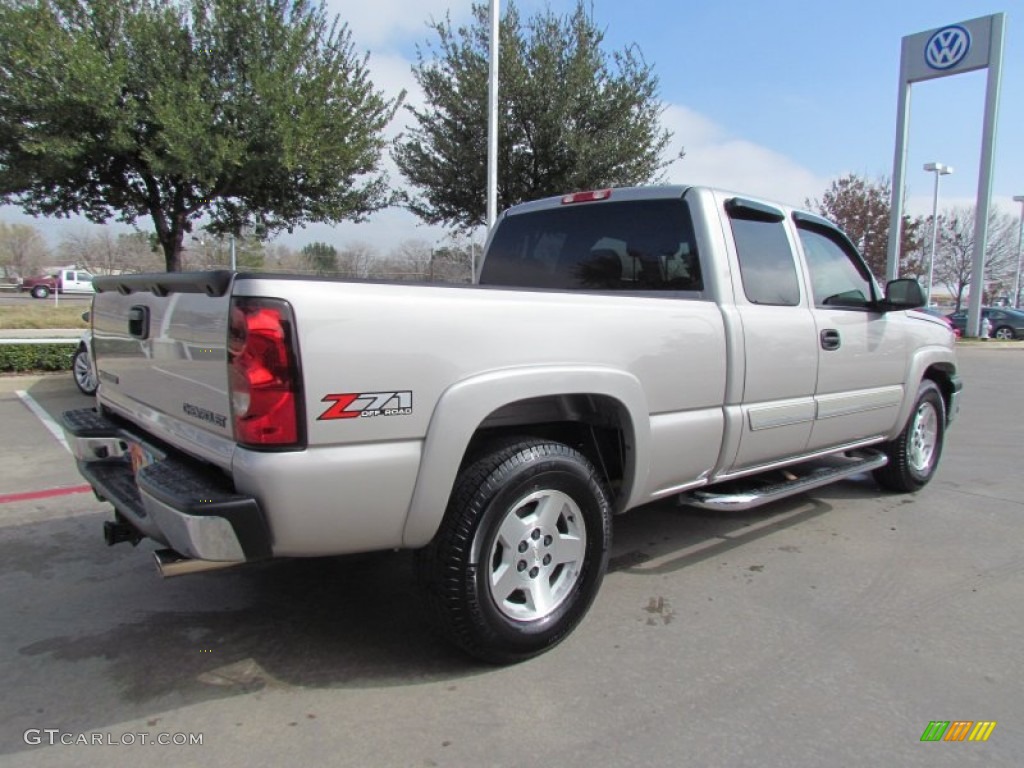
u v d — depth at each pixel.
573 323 3.06
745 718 2.66
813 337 4.26
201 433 2.70
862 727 2.61
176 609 3.50
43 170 10.54
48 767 2.34
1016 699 2.81
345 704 2.72
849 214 37.12
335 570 4.00
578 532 3.18
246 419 2.36
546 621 3.04
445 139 13.81
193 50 10.84
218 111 10.88
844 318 4.54
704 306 3.66
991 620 3.49
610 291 4.27
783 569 4.11
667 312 3.45
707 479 3.85
